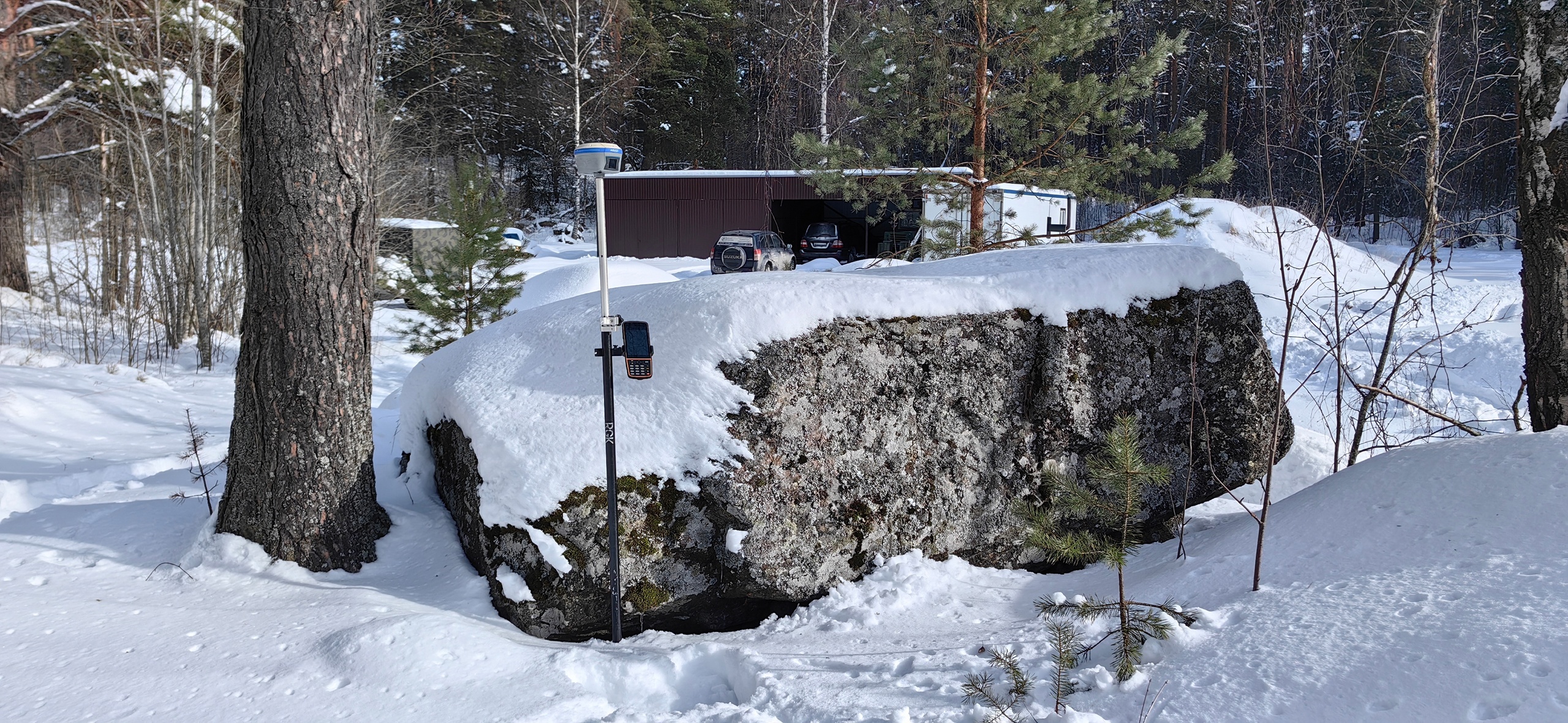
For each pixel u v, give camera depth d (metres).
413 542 4.29
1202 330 4.80
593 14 34.22
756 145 35.69
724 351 3.87
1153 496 4.62
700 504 3.72
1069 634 2.75
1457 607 2.54
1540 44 4.14
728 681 3.24
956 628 3.46
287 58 3.80
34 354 10.58
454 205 9.82
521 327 4.73
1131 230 10.56
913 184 11.20
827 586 3.84
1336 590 2.88
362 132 4.04
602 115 35.47
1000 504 4.27
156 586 3.82
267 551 4.00
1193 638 2.81
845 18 27.70
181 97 13.97
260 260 3.92
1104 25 10.28
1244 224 19.06
